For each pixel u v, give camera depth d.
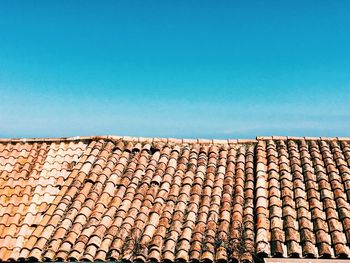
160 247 6.53
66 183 8.30
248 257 6.20
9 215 7.79
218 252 6.34
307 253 6.08
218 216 7.16
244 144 9.55
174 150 9.30
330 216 6.81
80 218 7.16
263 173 8.23
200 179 8.23
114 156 9.02
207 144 9.57
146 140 9.66
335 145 9.20
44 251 6.64
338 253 6.02
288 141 9.52
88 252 6.45
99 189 7.98
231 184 8.04
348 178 7.82
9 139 10.23
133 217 7.21
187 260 6.27
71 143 9.89
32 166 9.26
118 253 6.45
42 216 7.68
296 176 8.04
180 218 7.15
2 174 9.02
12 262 6.76
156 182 8.16
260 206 7.19
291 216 6.91
